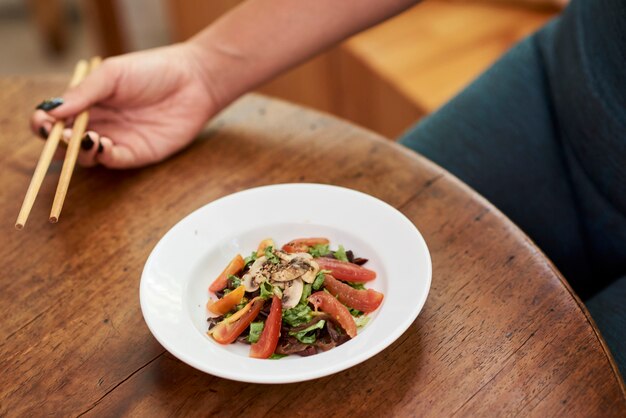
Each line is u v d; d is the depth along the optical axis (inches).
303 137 42.2
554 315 32.4
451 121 48.3
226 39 43.1
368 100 84.4
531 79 48.6
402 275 32.9
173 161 41.6
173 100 42.5
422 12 90.2
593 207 44.3
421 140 48.2
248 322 32.1
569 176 46.3
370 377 30.9
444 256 35.1
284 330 31.9
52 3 115.8
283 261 33.4
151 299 32.2
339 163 40.3
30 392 31.3
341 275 33.8
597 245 44.7
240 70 43.2
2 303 34.7
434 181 38.6
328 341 31.6
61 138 39.8
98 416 30.4
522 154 46.6
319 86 90.2
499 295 33.3
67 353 32.5
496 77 49.5
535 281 33.7
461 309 32.9
